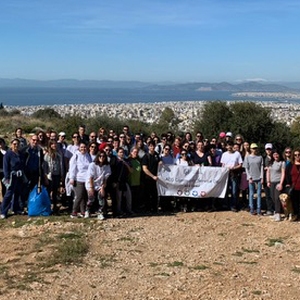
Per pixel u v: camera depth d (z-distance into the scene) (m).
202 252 9.43
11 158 12.06
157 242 10.07
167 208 13.39
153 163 13.06
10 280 7.67
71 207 13.30
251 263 8.76
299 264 8.74
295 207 12.01
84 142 13.00
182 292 7.30
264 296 7.19
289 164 11.94
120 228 11.12
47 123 41.22
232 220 12.13
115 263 8.63
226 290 7.39
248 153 13.12
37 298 7.00
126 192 12.55
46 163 12.59
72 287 7.45
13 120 42.94
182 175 13.14
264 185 12.76
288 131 29.67
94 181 11.89
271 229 11.18
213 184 13.09
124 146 13.98
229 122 29.09
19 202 12.52
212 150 13.53
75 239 10.00
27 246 9.52
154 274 8.08
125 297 7.12
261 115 29.39
